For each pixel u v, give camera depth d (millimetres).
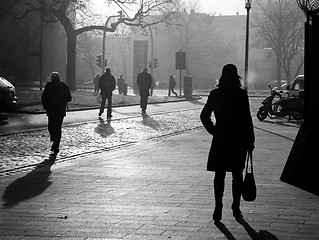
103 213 8281
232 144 8203
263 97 62188
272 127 25172
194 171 12250
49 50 86812
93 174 11820
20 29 80125
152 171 12242
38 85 67000
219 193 8031
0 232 7207
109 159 14156
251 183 8289
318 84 11203
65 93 15633
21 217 8023
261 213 8414
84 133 20766
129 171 12234
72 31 52188
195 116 31375
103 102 28984
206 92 77688
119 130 22297
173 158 14383
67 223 7680
